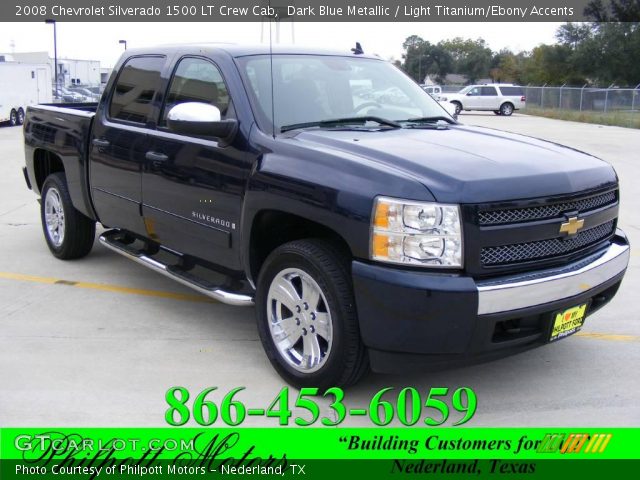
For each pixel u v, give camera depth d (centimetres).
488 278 344
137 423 359
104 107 554
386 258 336
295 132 417
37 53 4947
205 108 407
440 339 334
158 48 519
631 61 5722
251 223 404
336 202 352
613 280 402
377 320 341
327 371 370
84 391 391
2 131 2252
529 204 349
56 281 592
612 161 1503
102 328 486
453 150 386
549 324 360
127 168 514
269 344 405
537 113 3859
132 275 612
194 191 450
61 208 632
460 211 332
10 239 740
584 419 371
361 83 485
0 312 516
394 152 370
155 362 431
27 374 411
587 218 380
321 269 361
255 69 446
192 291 572
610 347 465
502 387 407
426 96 523
